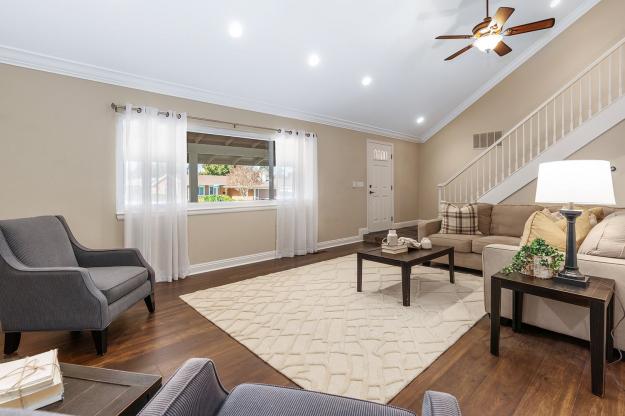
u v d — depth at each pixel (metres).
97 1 2.70
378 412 0.86
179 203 3.80
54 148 3.09
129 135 3.42
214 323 2.53
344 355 2.02
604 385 1.63
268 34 3.51
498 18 3.29
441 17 4.17
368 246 5.73
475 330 2.34
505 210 4.11
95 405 0.96
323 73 4.41
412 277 3.68
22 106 2.92
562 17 5.25
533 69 5.71
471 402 1.56
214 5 3.03
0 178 2.84
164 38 3.19
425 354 2.01
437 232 4.43
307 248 5.18
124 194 3.52
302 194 5.03
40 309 2.03
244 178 4.66
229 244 4.36
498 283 1.93
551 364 1.87
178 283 3.60
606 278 1.85
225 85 4.05
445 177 7.14
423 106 6.25
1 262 2.00
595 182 1.59
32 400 0.93
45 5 2.62
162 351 2.12
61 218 2.67
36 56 2.93
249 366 1.93
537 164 4.60
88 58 3.14
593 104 5.12
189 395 0.81
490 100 6.27
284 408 0.88
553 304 2.12
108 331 2.41
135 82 3.53
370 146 6.51
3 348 2.19
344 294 3.13
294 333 2.33
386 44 4.29
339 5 3.49
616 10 4.94
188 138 4.12
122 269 2.50
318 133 5.49
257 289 3.33
